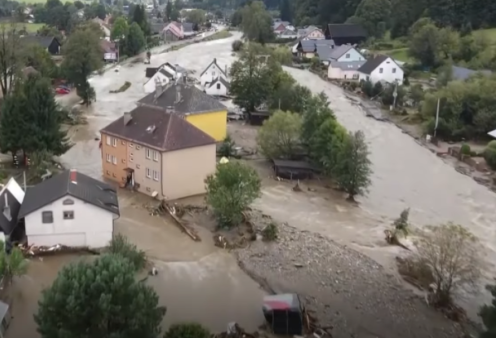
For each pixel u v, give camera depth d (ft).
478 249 159.94
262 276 147.54
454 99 304.50
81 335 98.73
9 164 220.84
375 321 131.13
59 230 151.33
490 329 109.70
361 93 404.16
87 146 257.34
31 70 357.20
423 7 597.52
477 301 141.08
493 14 546.26
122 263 106.42
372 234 177.17
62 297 100.01
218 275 147.13
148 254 155.02
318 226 181.06
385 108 359.87
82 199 149.69
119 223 173.58
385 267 155.74
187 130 196.34
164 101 256.11
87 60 337.31
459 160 261.44
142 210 184.55
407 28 603.67
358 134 208.44
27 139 209.26
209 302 134.72
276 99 303.07
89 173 217.97
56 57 507.30
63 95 363.76
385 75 428.97
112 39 586.86
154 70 425.69
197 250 159.43
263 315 130.21
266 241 166.09
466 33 519.60
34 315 106.22
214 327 124.77
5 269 134.62
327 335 123.95
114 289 100.27
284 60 531.50
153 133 195.42
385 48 575.38
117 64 515.50
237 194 169.89
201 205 189.98
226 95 372.58
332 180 222.69
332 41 588.91
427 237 155.53
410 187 224.12
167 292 137.69
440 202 209.56
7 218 151.94
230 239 166.61
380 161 255.91
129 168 201.57
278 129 235.81
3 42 292.20
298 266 153.28
